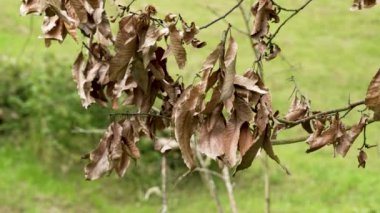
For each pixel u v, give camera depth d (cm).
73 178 889
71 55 1072
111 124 210
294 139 233
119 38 186
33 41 1272
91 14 192
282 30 1489
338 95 1201
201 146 175
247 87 174
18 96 942
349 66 1331
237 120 175
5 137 941
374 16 1458
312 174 947
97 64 205
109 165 209
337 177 934
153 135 211
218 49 172
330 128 212
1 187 850
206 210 834
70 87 905
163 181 443
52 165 898
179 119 175
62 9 188
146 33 186
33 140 920
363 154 230
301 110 234
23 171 882
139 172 874
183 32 188
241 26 956
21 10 186
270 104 176
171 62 916
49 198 843
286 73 1255
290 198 884
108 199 860
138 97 201
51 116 897
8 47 1228
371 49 1394
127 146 209
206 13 855
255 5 213
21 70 953
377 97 177
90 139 894
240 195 882
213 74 173
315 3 1523
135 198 866
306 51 1384
